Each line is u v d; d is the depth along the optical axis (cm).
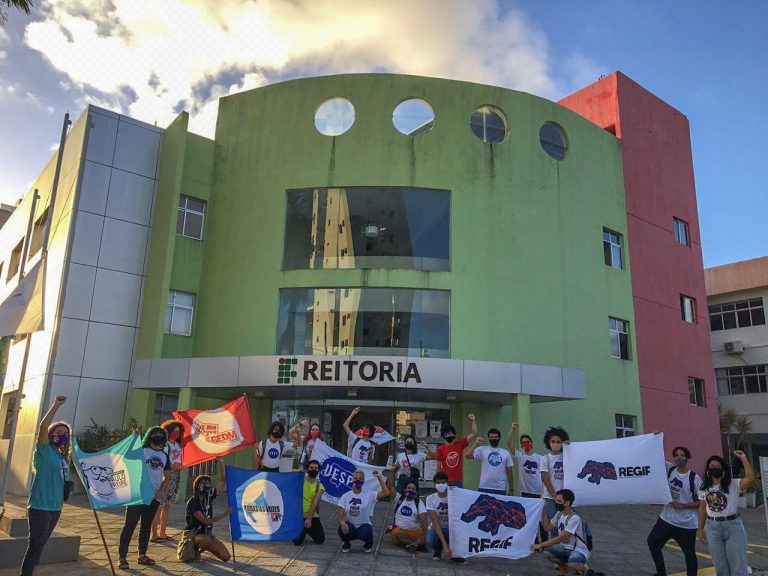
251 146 2045
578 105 2606
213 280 1984
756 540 1343
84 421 1820
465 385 1609
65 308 1853
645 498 873
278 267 1909
